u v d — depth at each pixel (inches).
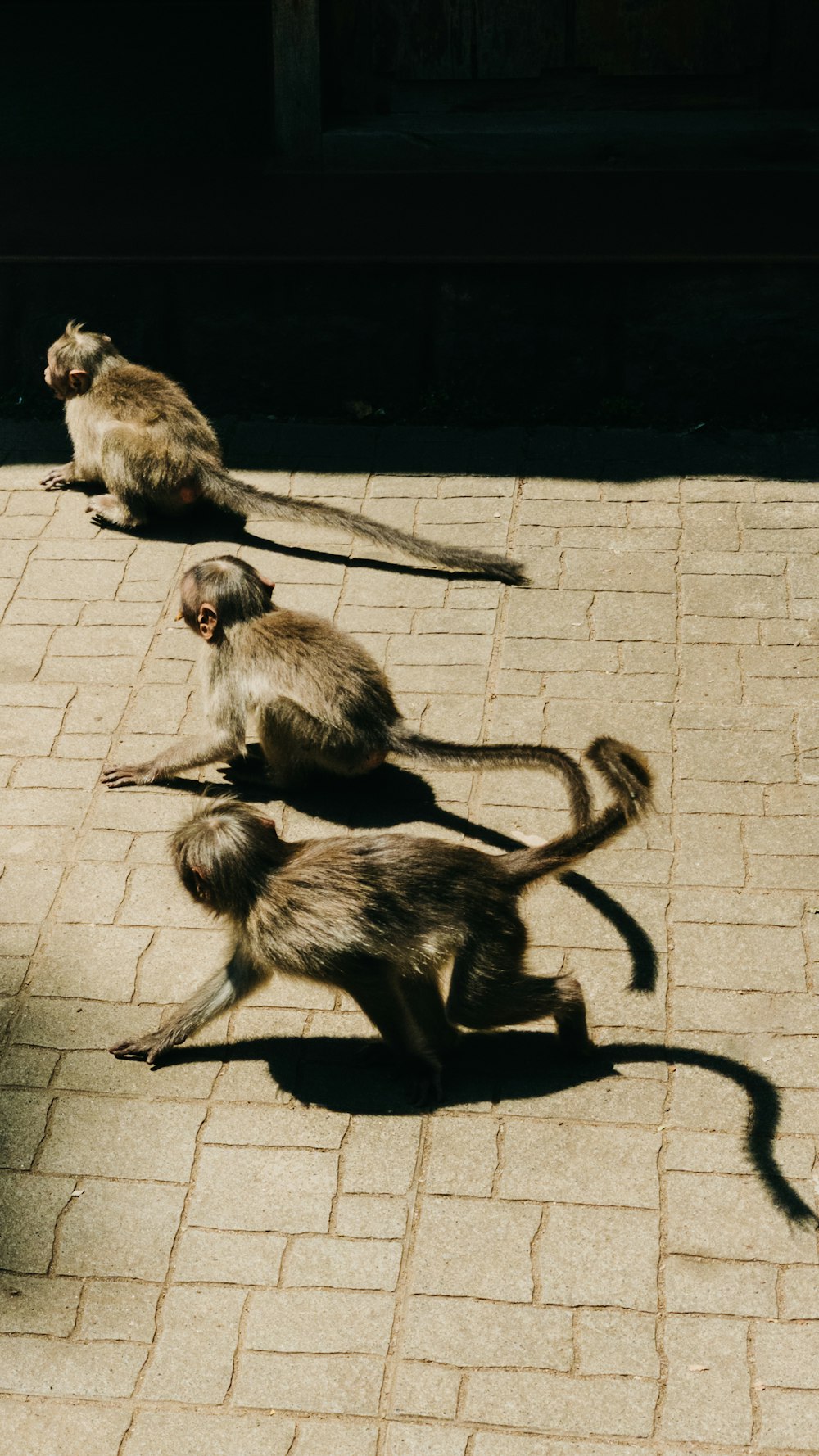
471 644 285.4
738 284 346.6
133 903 234.1
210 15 623.2
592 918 228.7
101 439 318.7
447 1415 169.5
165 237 361.1
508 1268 183.6
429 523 320.5
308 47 367.2
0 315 366.3
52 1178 194.9
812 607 291.9
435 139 377.4
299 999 219.9
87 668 282.2
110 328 364.2
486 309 353.7
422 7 369.1
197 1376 173.8
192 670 281.9
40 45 584.4
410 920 190.9
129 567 311.0
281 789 256.5
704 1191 191.2
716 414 356.8
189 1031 206.8
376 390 363.3
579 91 374.9
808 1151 195.0
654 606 293.7
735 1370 172.7
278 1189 193.2
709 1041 209.9
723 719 265.1
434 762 235.3
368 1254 185.6
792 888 232.2
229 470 342.0
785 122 369.1
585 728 263.9
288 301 356.8
